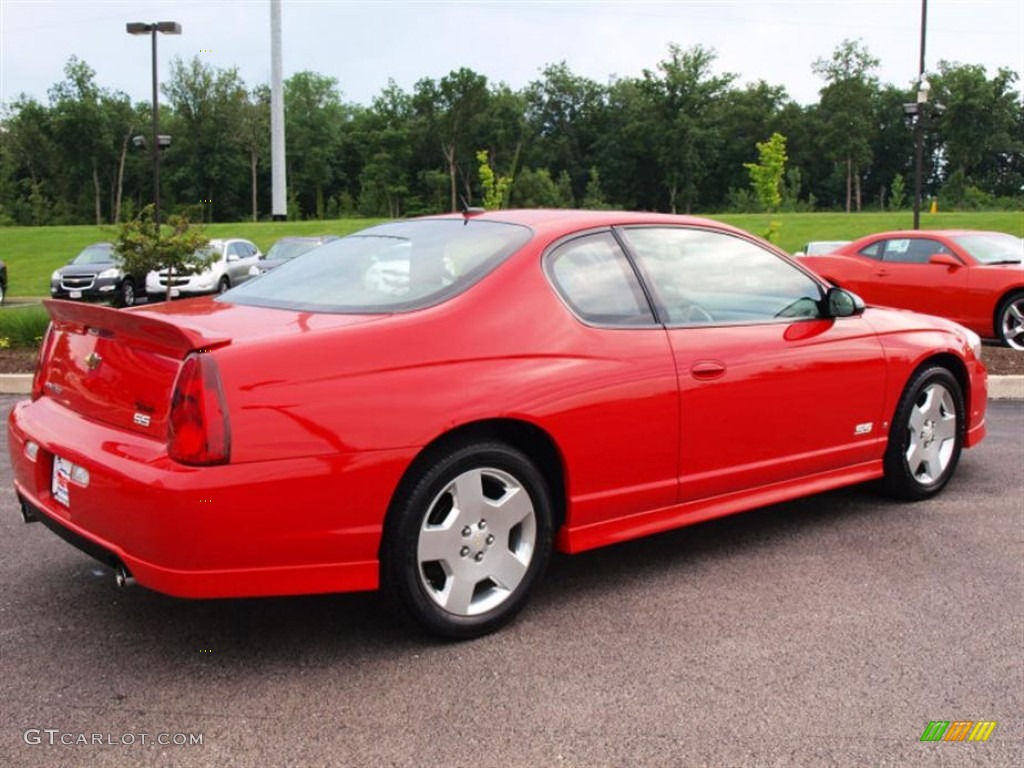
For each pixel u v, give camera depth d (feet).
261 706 10.02
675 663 11.05
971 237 38.81
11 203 326.03
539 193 336.90
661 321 13.32
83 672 10.77
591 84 395.34
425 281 12.18
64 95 330.54
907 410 16.74
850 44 318.86
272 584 10.25
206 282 76.13
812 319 15.38
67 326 12.44
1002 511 16.94
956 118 327.26
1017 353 34.55
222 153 342.64
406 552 10.96
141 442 10.44
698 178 358.84
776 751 9.21
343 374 10.51
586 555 14.78
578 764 8.96
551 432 11.89
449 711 9.93
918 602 12.85
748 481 14.32
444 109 357.00
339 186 387.75
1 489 18.13
